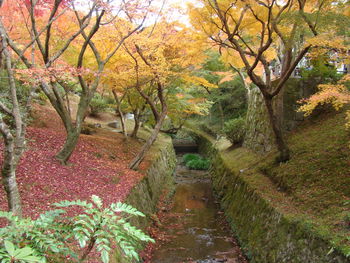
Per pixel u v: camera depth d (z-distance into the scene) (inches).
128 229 99.3
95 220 99.1
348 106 382.9
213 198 497.0
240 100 831.7
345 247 161.5
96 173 344.2
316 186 259.8
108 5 247.0
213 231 352.8
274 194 292.4
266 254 241.1
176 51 407.5
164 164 611.2
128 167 418.0
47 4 261.7
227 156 564.1
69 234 99.0
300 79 439.5
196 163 757.3
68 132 333.1
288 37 278.2
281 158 343.3
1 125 138.8
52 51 331.9
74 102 759.1
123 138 597.9
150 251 296.4
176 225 371.2
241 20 285.0
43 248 94.6
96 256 176.4
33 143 357.4
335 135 327.3
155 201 425.7
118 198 280.1
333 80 428.5
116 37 349.1
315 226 198.7
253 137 507.8
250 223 302.2
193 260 280.7
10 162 147.3
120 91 518.6
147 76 422.9
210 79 744.3
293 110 433.1
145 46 370.0
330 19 215.0
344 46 223.0
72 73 245.0
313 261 179.9
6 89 372.5
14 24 288.0
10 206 150.9
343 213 200.7
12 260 72.3
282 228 231.9
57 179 283.3
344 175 250.4
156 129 435.2
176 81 484.4
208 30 318.3
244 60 297.0
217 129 876.0
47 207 220.8
